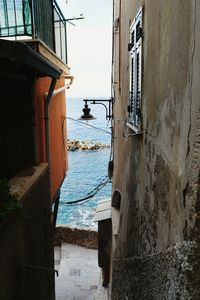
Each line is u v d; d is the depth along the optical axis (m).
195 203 1.63
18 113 5.12
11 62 3.53
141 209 3.88
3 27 4.89
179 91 2.03
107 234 8.97
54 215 7.82
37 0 5.09
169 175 2.34
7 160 5.16
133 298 3.87
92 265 10.58
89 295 8.89
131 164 5.06
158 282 2.51
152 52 3.22
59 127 7.84
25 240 3.79
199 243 1.63
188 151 1.78
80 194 20.52
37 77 5.33
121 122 7.11
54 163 7.01
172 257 2.10
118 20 8.23
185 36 1.88
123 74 6.83
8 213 2.95
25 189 3.81
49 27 6.20
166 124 2.48
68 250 11.57
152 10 3.24
